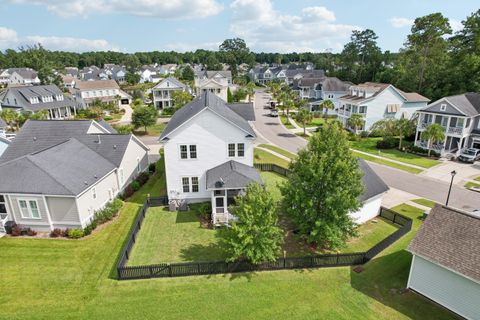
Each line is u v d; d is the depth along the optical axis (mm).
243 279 18094
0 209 23094
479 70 55031
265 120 69000
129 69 156125
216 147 26844
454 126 42156
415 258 16500
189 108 33625
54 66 126250
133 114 57156
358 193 19516
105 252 20578
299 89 96000
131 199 29188
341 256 19234
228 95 81375
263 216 17984
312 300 16375
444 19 64812
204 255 20328
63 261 19562
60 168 24047
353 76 105250
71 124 32750
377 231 23641
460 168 37750
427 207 27344
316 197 19672
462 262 14789
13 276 18094
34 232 22656
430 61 68250
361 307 15875
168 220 25047
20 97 64750
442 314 15398
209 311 15539
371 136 55531
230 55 176375
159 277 18156
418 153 44125
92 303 16047
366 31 102500
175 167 26953
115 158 29047
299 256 20453
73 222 22781
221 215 24109
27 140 30812
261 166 36938
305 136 54719
